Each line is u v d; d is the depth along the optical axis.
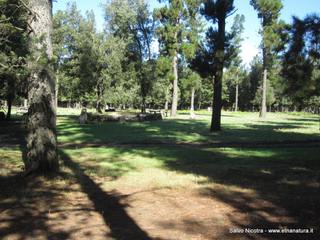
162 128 27.12
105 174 9.70
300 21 12.41
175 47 45.97
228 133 23.62
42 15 8.99
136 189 8.03
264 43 43.09
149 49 47.69
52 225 5.66
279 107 103.44
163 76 48.84
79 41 41.75
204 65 24.77
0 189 7.84
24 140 17.98
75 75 43.91
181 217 6.06
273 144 18.03
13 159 11.69
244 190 7.88
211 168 10.70
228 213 6.26
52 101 9.30
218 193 7.62
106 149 15.12
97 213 6.29
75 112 54.22
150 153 13.98
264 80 49.25
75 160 12.08
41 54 8.15
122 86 45.41
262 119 46.22
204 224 5.71
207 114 62.94
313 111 87.75
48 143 9.26
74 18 45.38
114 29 46.66
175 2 44.28
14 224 5.70
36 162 9.18
